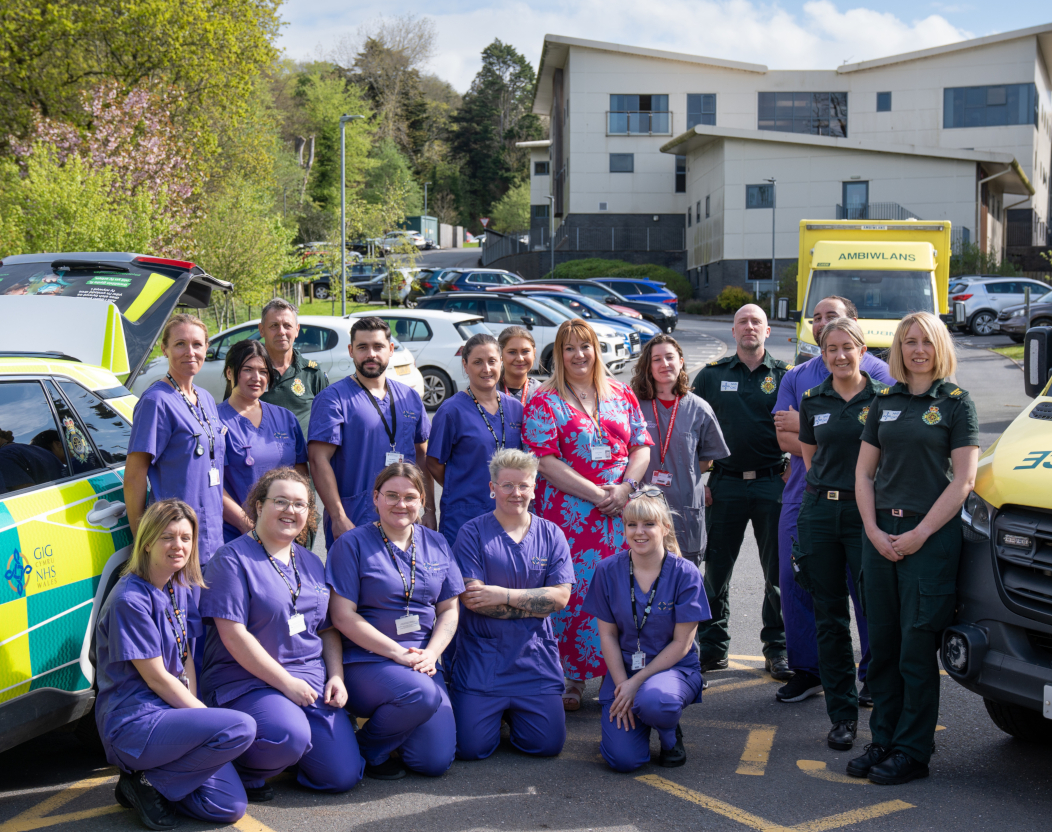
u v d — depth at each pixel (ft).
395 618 14.19
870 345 39.19
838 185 130.41
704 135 135.54
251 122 104.99
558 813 12.51
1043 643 12.53
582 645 16.52
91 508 13.74
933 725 13.42
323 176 244.63
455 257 227.81
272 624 13.28
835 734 14.65
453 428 16.92
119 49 86.69
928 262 42.70
